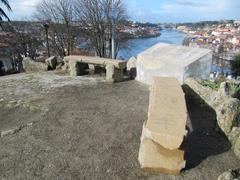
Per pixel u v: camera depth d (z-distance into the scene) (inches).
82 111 194.4
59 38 755.4
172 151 116.8
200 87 201.9
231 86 191.0
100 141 149.8
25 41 933.8
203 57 233.8
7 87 261.0
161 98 141.4
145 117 184.5
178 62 228.4
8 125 174.9
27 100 217.9
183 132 115.0
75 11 955.3
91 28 704.4
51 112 191.9
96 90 247.1
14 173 120.3
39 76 308.0
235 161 130.3
